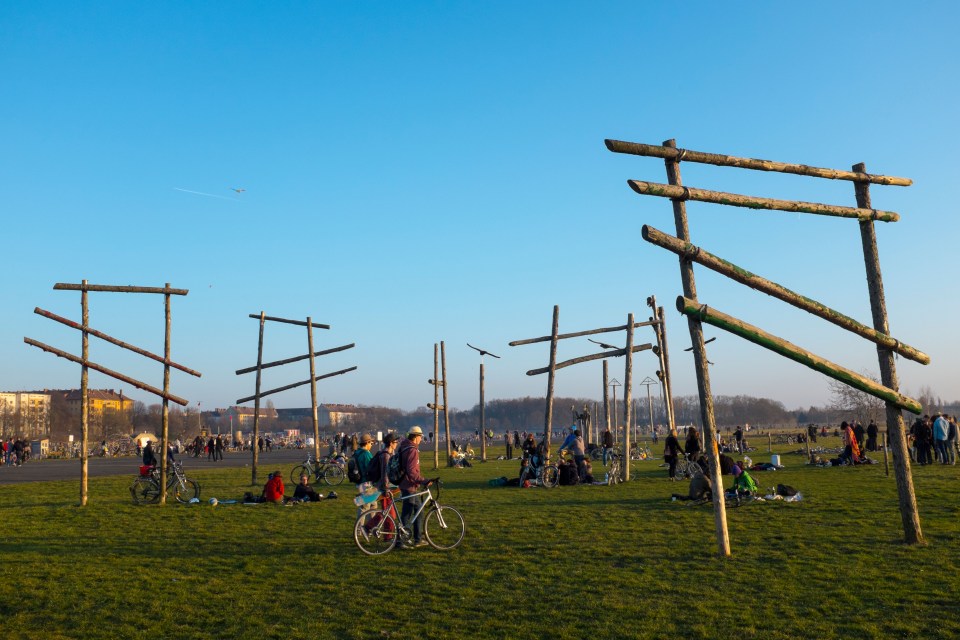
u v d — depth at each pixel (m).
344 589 9.69
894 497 17.52
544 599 8.92
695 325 11.29
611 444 37.19
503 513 16.81
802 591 8.97
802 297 11.55
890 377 12.14
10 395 149.50
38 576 10.73
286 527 15.26
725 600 8.66
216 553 12.43
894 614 7.94
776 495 17.69
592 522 14.97
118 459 58.66
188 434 133.75
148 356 19.88
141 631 8.00
